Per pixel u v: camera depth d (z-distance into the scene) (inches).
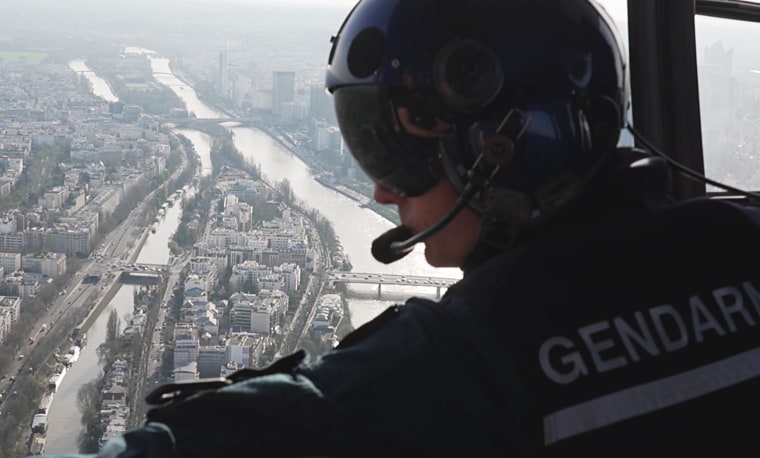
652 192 35.6
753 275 33.2
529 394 29.6
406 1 37.6
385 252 39.9
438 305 31.2
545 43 36.1
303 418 29.0
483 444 29.3
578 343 30.5
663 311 31.7
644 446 29.8
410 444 29.1
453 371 29.8
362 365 30.0
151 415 30.3
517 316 30.7
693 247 33.2
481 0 36.6
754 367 31.7
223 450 29.0
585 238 33.1
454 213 36.3
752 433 31.0
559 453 29.3
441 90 36.4
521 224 35.6
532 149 35.8
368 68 37.9
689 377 30.9
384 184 39.4
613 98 37.3
